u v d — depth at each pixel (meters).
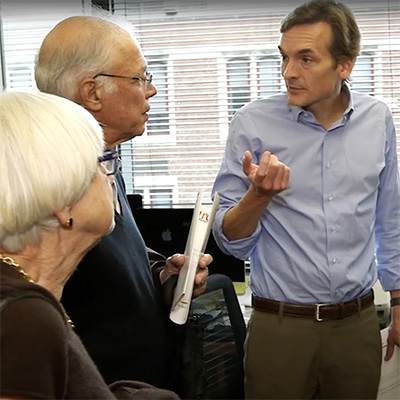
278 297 1.73
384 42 2.55
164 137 2.80
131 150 2.82
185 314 1.40
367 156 1.74
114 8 2.72
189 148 2.79
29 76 2.87
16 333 0.72
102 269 1.35
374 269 1.82
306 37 1.58
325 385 1.77
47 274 0.91
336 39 1.59
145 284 1.48
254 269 1.81
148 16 2.70
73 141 0.86
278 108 1.76
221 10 2.65
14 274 0.81
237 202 1.76
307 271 1.69
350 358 1.74
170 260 1.55
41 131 0.84
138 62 1.41
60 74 1.37
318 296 1.70
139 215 2.34
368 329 1.77
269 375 1.73
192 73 2.73
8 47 2.85
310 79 1.61
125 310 1.40
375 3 2.53
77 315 1.35
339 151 1.72
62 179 0.84
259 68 2.67
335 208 1.71
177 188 2.83
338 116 1.74
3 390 0.68
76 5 2.76
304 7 1.64
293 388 1.72
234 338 1.90
